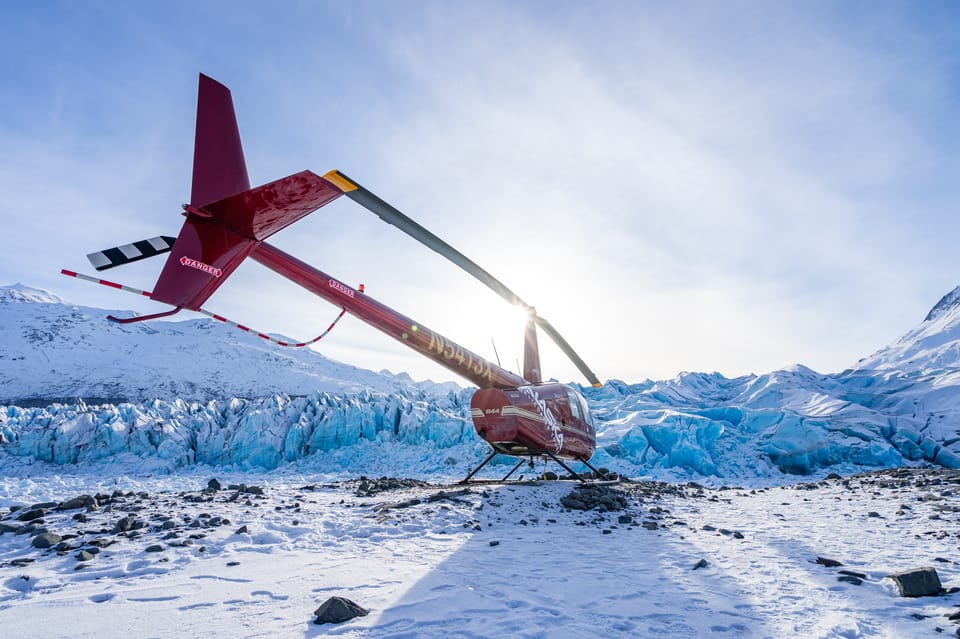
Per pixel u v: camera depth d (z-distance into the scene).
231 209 6.22
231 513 9.28
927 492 12.58
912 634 4.14
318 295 10.25
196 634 4.02
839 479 17.88
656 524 9.52
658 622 4.47
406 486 14.59
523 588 5.41
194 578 5.71
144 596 5.02
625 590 5.42
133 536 7.51
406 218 8.34
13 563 6.21
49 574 5.81
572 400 15.12
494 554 7.14
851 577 5.76
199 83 6.60
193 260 6.26
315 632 4.04
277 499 11.30
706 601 5.05
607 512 10.94
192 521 8.47
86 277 5.68
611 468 32.34
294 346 8.59
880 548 7.49
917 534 8.38
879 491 13.67
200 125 6.49
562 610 4.70
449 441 37.56
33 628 4.16
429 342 11.91
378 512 9.77
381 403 41.06
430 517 9.30
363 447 36.94
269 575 5.83
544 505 11.17
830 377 54.12
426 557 6.88
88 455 31.86
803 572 6.20
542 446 13.63
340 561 6.54
